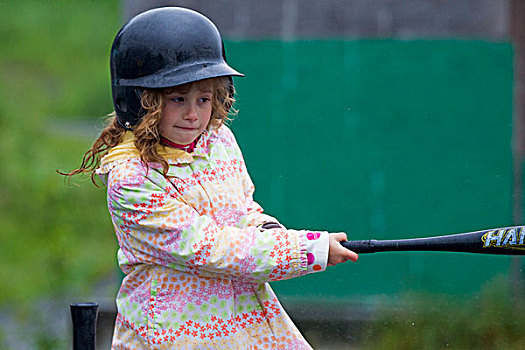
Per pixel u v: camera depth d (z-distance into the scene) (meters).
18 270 27.27
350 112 20.17
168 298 9.70
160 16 9.66
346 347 19.31
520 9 20.00
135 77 9.56
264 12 20.22
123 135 10.16
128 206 9.62
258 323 10.03
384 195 20.12
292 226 20.27
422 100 20.08
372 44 20.09
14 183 36.03
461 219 20.11
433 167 20.11
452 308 19.30
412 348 18.70
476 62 20.03
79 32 73.69
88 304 9.93
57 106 62.00
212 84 9.71
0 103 49.41
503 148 20.06
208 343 9.66
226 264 9.49
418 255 19.91
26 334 21.17
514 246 9.36
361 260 19.94
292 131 20.22
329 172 20.20
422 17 20.08
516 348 18.41
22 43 71.44
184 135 9.62
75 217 33.81
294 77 20.20
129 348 9.94
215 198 9.93
